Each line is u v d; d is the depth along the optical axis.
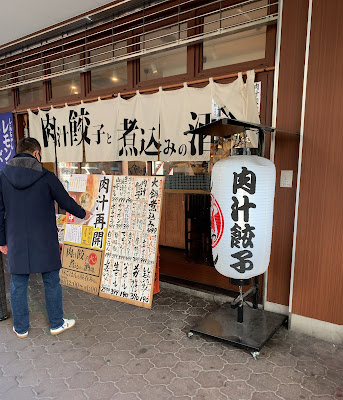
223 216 2.54
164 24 3.68
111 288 3.49
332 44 2.56
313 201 2.76
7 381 2.30
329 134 2.64
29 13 4.20
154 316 3.29
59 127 4.73
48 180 2.81
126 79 4.16
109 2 3.90
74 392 2.18
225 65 3.35
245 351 2.66
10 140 5.76
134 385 2.25
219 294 3.65
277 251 3.12
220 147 3.72
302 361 2.53
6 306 3.29
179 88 3.67
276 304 3.19
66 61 4.76
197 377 2.33
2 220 2.78
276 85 2.97
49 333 2.97
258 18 2.93
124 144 4.09
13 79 5.57
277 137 3.01
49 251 2.81
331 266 2.74
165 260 4.13
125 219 3.53
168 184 5.09
